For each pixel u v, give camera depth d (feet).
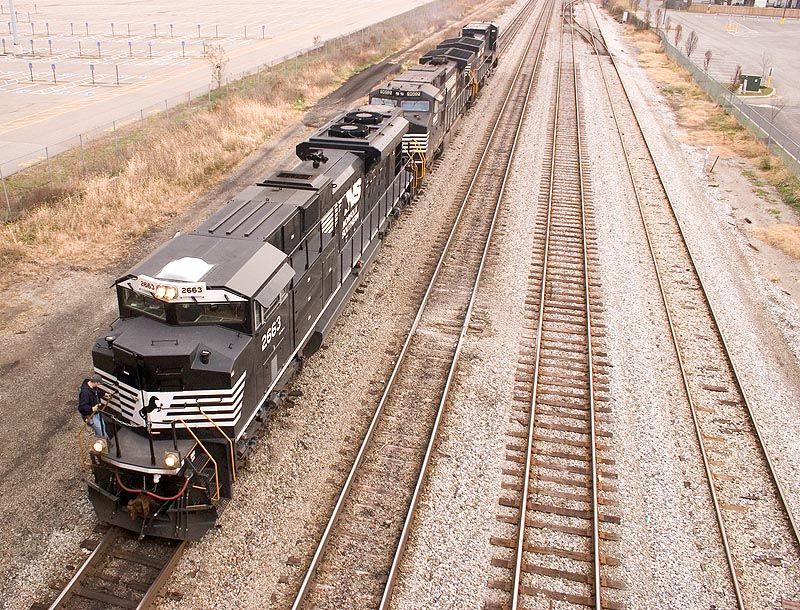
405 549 33.68
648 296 59.47
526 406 44.91
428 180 84.99
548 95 129.59
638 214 77.10
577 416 43.93
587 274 61.87
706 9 316.60
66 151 95.55
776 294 61.11
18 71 160.86
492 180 85.46
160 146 91.15
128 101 130.21
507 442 41.52
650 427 43.34
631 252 67.72
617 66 160.97
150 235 69.31
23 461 38.88
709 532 35.73
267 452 39.96
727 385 47.96
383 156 59.47
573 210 77.30
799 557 34.53
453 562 33.14
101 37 218.59
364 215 58.44
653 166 92.84
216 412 33.12
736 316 56.90
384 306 56.75
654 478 39.17
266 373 38.14
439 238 69.36
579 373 48.55
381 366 48.70
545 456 40.55
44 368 47.37
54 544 33.40
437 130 86.02
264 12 294.25
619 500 37.47
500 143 100.42
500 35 201.36
